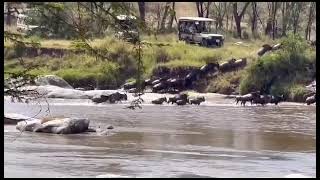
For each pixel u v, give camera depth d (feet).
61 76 329.52
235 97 328.08
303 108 301.63
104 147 170.19
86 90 321.93
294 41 344.90
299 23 478.18
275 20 474.90
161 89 338.95
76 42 59.06
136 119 241.96
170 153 163.63
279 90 330.54
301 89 326.44
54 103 285.43
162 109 282.15
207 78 351.67
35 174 130.72
